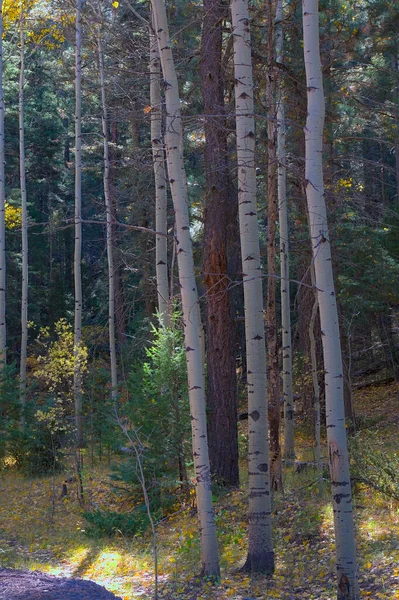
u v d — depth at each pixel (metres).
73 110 28.53
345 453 7.08
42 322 35.09
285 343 15.29
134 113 14.77
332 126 15.17
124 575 9.72
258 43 12.55
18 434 17.64
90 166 29.48
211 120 11.76
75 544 11.88
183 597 8.19
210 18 12.85
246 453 16.11
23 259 20.11
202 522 8.91
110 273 21.39
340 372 7.16
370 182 19.75
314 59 7.45
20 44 21.80
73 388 16.23
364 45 16.36
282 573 8.74
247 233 8.89
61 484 16.39
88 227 40.34
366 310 19.22
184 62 14.55
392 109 14.59
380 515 9.97
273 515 11.03
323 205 7.35
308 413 18.47
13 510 14.66
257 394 8.83
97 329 27.92
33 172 38.12
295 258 17.88
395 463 10.70
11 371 18.80
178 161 9.23
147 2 15.22
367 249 16.62
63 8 19.64
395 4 15.93
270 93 10.69
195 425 8.97
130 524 12.22
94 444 18.83
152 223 22.41
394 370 22.97
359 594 6.97
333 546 9.28
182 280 9.12
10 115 30.97
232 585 8.43
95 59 19.88
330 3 14.23
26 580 6.43
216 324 13.69
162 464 12.86
